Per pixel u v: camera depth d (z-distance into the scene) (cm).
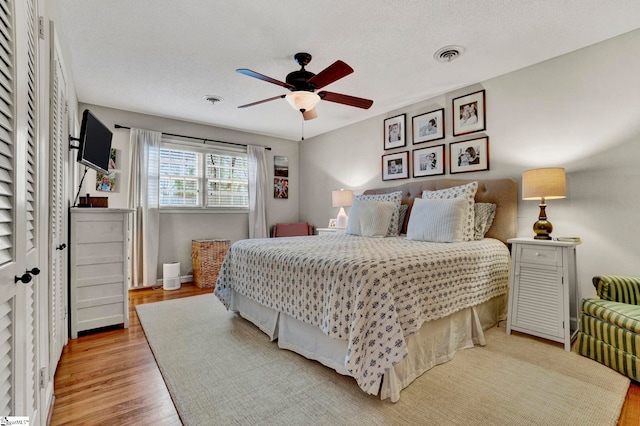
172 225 445
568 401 159
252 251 261
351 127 476
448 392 167
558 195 243
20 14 90
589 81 254
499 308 276
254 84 325
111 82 320
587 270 254
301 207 578
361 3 201
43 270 133
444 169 357
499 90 309
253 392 168
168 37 239
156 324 274
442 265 201
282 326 226
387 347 154
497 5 204
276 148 555
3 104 79
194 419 146
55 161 175
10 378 83
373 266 169
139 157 410
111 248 264
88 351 222
